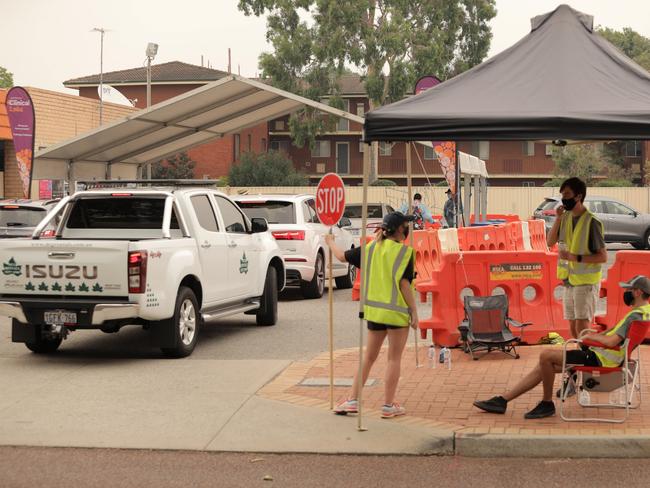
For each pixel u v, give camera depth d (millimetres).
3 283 11867
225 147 67688
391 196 53531
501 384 10242
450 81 9102
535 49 9266
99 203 13289
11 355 12641
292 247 19250
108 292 11578
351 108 74750
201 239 13070
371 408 9188
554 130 8250
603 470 7422
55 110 41719
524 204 52875
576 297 10508
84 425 8727
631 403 9172
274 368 11312
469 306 11984
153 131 23062
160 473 7395
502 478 7215
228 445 8086
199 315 12914
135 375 11000
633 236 35500
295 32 62688
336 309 17938
